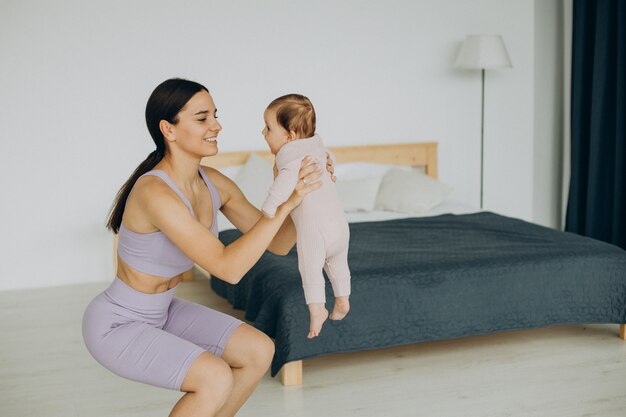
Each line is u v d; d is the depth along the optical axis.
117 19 5.09
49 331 4.19
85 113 5.11
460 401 3.24
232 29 5.35
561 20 6.16
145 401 3.27
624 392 3.31
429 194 5.21
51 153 5.07
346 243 2.58
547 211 6.42
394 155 5.77
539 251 3.91
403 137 5.88
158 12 5.18
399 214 5.15
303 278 2.53
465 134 6.03
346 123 5.72
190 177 2.38
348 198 5.23
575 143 5.75
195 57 5.30
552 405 3.19
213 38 5.32
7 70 4.91
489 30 5.96
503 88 6.07
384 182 5.38
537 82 6.20
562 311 3.81
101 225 5.23
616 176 5.34
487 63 5.50
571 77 5.73
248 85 5.45
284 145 2.48
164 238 2.27
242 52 5.40
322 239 2.49
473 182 6.12
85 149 5.13
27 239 5.09
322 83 5.62
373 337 3.49
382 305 3.50
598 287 3.86
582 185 5.78
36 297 4.88
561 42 6.20
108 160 5.20
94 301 2.36
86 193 5.18
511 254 3.86
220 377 2.19
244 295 3.84
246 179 5.11
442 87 5.91
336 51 5.61
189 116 2.26
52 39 4.98
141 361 2.23
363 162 5.68
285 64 5.51
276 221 2.21
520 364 3.65
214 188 2.50
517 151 6.19
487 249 3.98
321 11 5.54
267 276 3.60
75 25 5.01
